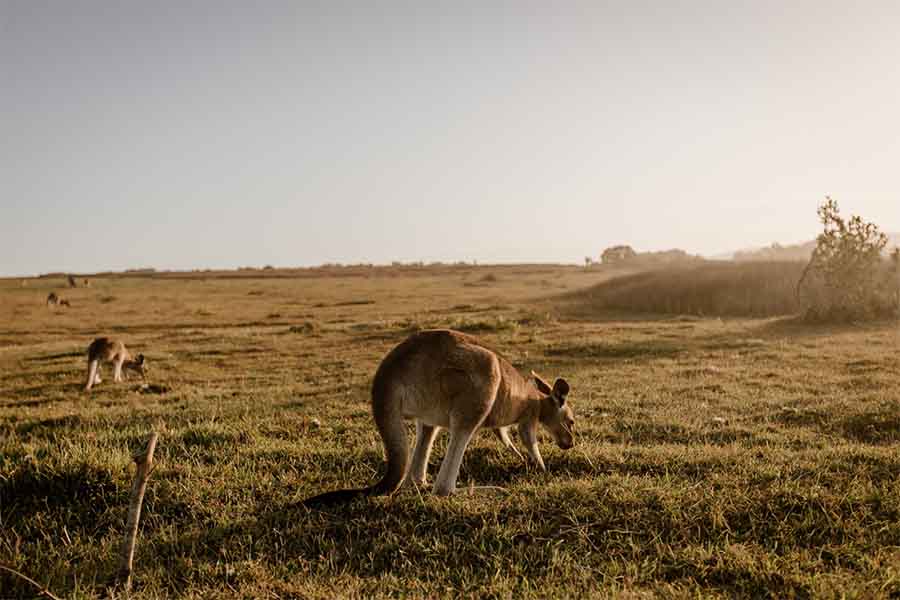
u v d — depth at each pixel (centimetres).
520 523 507
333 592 430
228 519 540
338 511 545
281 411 968
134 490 443
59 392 1405
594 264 12262
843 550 465
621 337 1859
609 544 484
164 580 457
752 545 475
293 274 10700
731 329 2006
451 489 564
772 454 675
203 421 921
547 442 772
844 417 852
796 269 3080
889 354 1388
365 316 3212
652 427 844
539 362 1471
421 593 426
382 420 553
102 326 3023
